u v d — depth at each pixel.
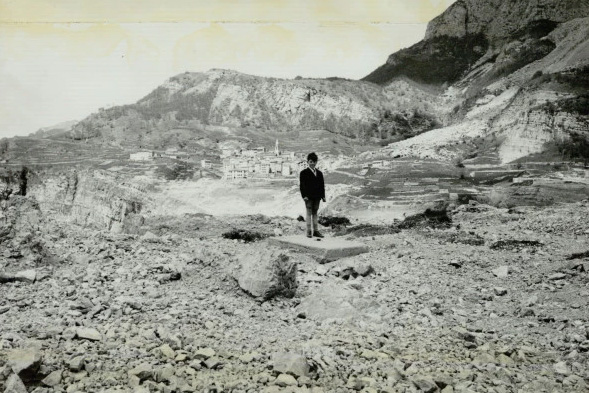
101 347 5.21
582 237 14.20
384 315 7.24
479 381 5.00
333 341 5.97
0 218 9.73
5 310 6.40
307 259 10.65
